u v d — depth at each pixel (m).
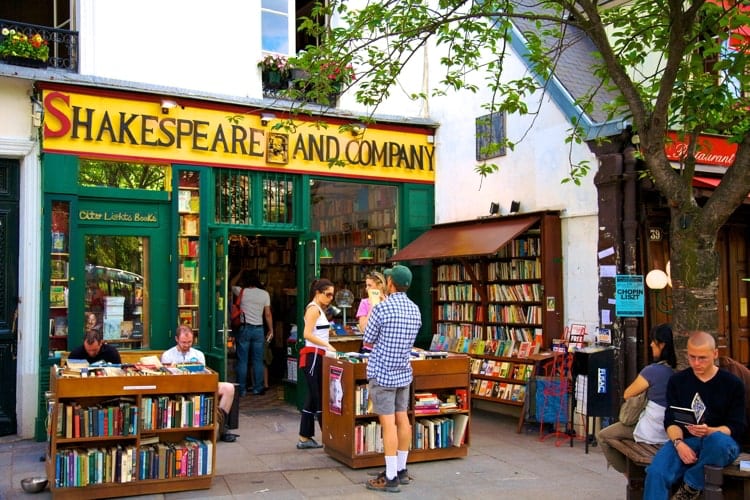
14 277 7.78
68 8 8.79
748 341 9.01
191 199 8.80
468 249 8.70
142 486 5.68
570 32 10.15
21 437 7.65
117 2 8.46
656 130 5.24
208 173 8.84
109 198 8.28
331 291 7.26
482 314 9.47
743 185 4.81
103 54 8.35
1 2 9.04
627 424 5.21
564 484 6.11
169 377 5.78
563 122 8.45
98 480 5.53
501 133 9.36
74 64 8.29
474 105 9.84
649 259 7.89
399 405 6.05
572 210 8.34
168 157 8.59
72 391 5.46
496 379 8.76
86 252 8.21
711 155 8.02
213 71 9.04
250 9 9.34
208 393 5.94
